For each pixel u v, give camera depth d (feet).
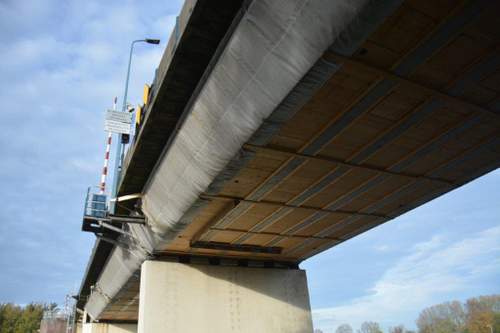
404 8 33.58
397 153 55.01
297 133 48.78
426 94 43.52
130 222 75.10
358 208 71.92
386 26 34.96
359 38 32.45
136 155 66.49
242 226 74.95
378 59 38.45
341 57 34.45
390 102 44.50
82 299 196.95
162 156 59.52
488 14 34.40
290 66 35.96
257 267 90.22
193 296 80.53
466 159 57.57
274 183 59.67
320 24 32.19
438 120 48.29
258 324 83.92
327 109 44.83
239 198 64.13
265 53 36.76
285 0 32.65
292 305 88.74
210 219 71.46
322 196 66.28
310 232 80.84
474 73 40.91
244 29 36.91
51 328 339.36
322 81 36.91
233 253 85.10
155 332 75.10
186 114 49.67
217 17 42.91
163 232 71.61
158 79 55.93
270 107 40.16
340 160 55.52
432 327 479.00
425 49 37.50
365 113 46.01
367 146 52.54
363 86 41.73
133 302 135.23
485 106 46.16
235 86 41.34
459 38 36.83
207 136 48.57
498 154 56.95
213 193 57.16
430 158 56.80
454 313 469.16
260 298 86.48
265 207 67.72
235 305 83.41
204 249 81.25
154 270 79.51
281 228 77.61
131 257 91.50
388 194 67.05
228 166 50.37
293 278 91.61
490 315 411.13
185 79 52.08
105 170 93.45
